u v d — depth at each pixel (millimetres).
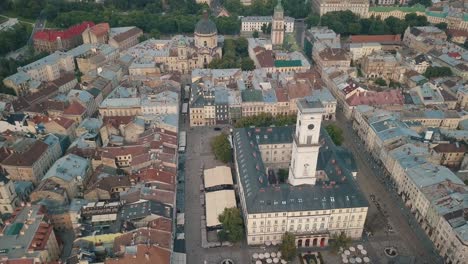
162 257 191375
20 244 196250
